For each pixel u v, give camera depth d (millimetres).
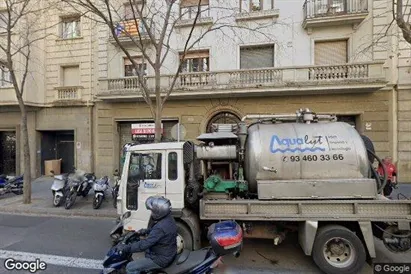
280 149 4418
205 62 13414
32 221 7395
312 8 12172
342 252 4137
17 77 14141
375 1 11594
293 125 4699
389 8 11406
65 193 8875
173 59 13461
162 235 3162
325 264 4090
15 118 15688
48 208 8531
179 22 13094
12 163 16344
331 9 12094
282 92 12000
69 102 14820
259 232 4496
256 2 12930
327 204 4160
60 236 6051
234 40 12805
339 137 4414
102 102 14398
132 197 4969
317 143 4387
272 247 5238
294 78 11906
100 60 14430
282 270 4340
